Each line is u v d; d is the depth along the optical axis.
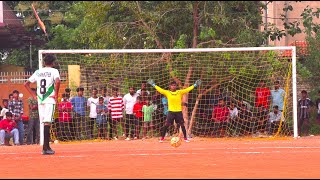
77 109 27.03
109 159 15.95
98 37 31.52
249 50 27.58
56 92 17.36
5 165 14.44
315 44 32.66
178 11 32.50
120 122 27.64
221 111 28.14
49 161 15.45
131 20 32.56
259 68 29.25
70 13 42.41
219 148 20.44
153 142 24.97
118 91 29.06
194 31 32.19
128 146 22.42
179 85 29.48
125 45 31.62
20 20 41.16
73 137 27.02
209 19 32.28
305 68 30.69
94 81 29.39
